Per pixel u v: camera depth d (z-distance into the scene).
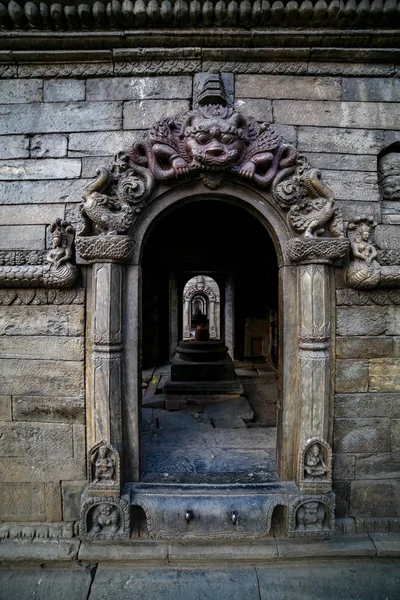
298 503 2.42
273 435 3.54
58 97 2.61
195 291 15.14
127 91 2.59
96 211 2.34
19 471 2.60
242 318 7.96
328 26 2.48
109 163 2.57
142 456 2.75
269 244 6.73
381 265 2.54
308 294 2.42
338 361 2.57
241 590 2.28
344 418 2.58
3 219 2.58
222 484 2.54
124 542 2.50
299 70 2.59
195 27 2.47
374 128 2.61
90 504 2.42
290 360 2.57
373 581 2.34
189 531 2.43
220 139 2.30
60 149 2.59
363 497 2.61
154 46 2.54
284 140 2.53
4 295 2.56
